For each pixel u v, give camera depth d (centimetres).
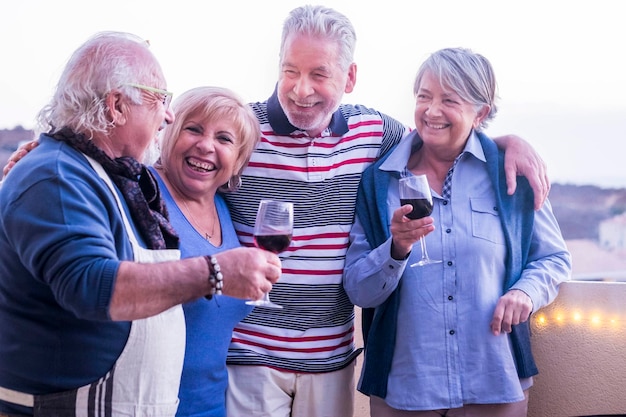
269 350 227
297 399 230
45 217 144
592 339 247
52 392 156
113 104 159
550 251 236
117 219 157
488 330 221
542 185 230
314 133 231
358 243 230
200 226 212
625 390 243
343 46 223
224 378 211
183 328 168
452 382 219
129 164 164
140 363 159
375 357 229
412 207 204
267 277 153
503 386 219
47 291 153
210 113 207
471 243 223
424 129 228
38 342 155
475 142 233
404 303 224
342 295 234
